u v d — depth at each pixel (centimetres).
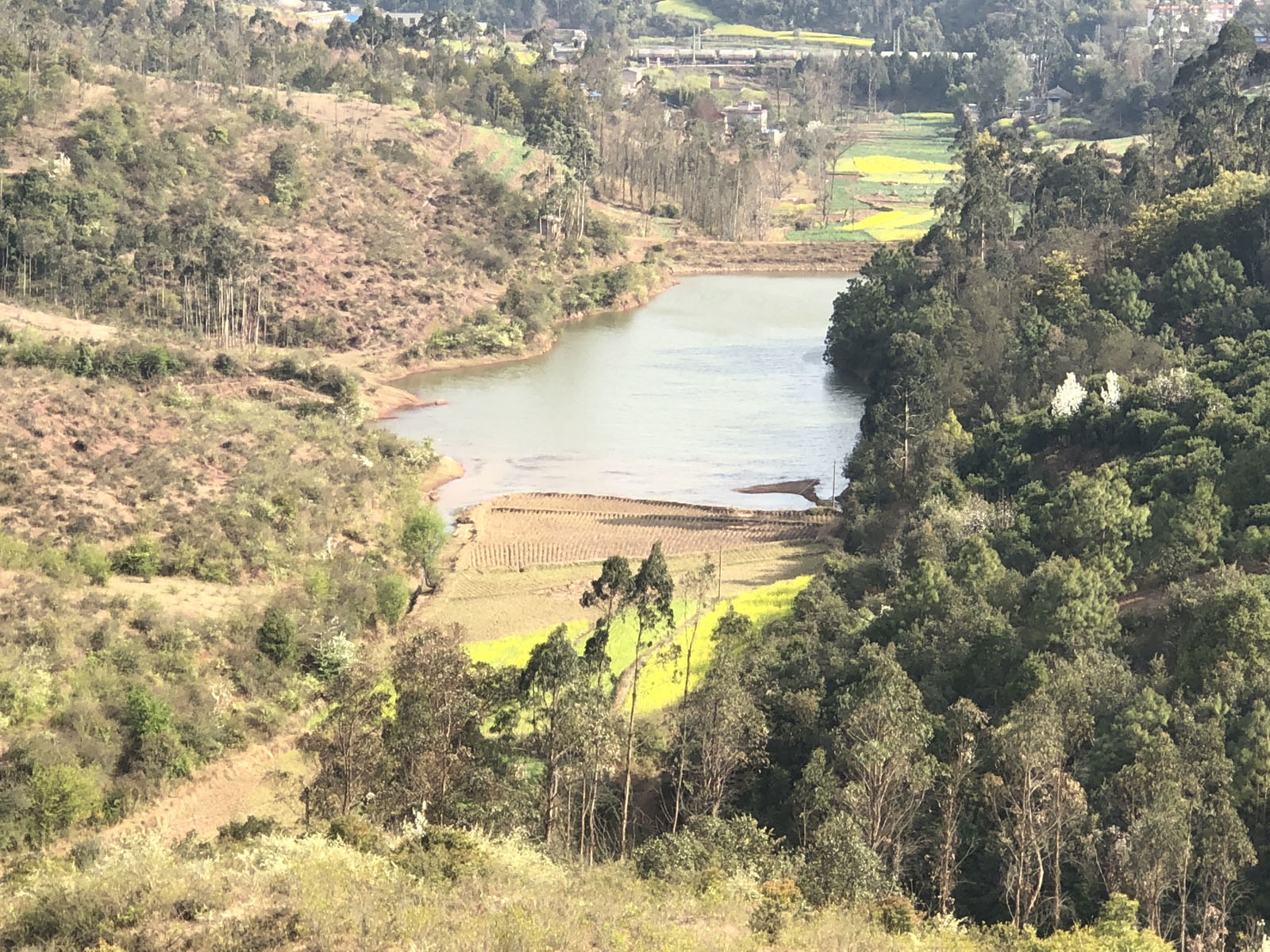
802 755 6303
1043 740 5147
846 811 5297
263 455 10738
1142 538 8100
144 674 7419
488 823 5281
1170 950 4297
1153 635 7062
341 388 13850
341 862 4091
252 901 3788
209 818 6644
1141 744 5478
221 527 9406
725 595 9200
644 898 4172
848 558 9450
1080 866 5034
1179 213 14388
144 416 11038
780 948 3931
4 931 3766
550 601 9425
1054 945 4247
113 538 9125
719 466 12825
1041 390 12194
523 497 11856
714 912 4156
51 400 10681
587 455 13175
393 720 5931
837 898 4650
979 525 8969
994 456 10550
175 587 8625
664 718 6775
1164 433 9656
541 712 5709
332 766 5678
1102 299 13525
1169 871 4722
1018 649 6750
